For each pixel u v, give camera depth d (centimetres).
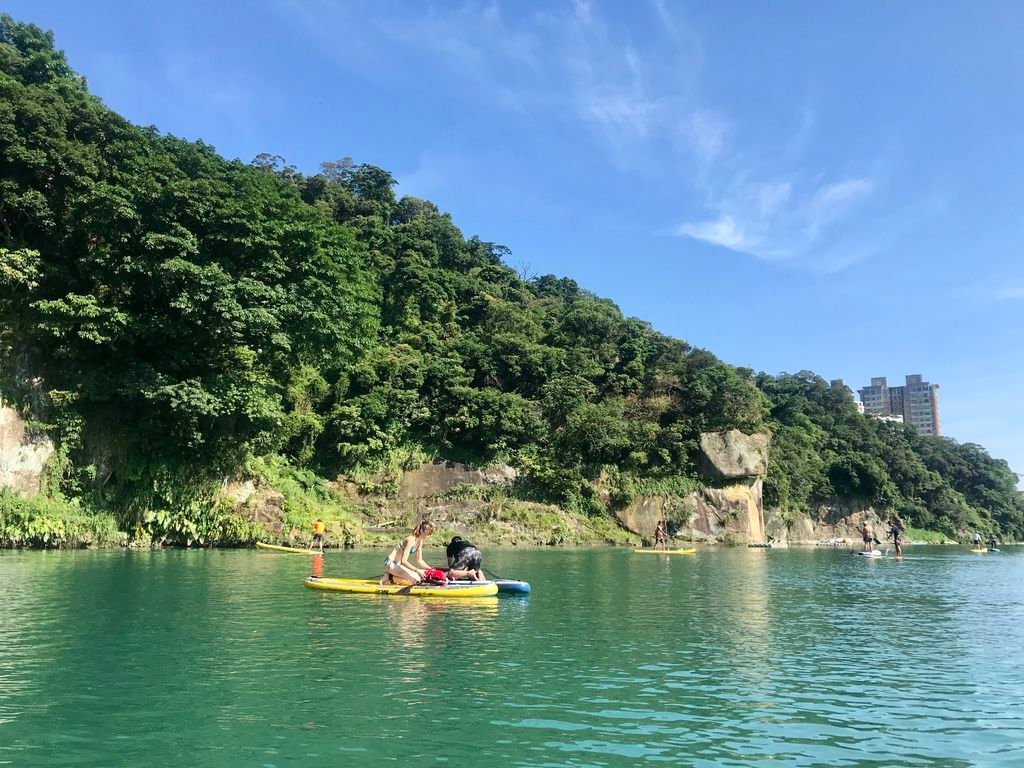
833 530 6656
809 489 6262
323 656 838
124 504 2744
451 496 3994
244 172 3281
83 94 3088
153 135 3331
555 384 4675
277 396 3158
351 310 3344
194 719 601
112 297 2814
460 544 1548
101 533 2603
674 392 5216
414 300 5303
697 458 4881
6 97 2731
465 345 4869
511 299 6456
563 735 578
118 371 2773
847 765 524
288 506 3077
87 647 873
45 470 2594
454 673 769
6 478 2480
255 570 1841
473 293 5972
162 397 2656
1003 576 2273
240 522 2812
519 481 4244
